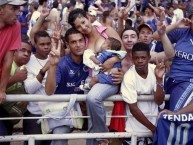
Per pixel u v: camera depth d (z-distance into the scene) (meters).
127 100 4.30
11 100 4.13
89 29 4.77
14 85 4.45
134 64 4.42
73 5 15.65
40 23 5.93
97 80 4.33
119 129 4.43
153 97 4.37
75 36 4.50
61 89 4.56
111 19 9.65
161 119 4.20
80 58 4.55
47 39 4.77
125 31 5.00
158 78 4.24
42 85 4.53
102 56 4.40
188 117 4.18
